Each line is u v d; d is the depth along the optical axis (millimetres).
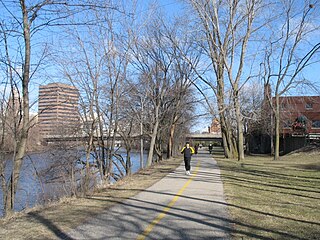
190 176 18344
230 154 40438
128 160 23141
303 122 49969
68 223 7656
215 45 33812
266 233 6918
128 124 23656
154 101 27031
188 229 7184
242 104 46438
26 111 10516
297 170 22625
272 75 37125
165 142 42375
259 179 17281
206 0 32656
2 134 10688
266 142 62500
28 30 10164
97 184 14625
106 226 7398
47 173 16594
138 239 6449
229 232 6973
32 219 8164
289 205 10117
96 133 18406
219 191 12695
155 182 15484
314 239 6539
